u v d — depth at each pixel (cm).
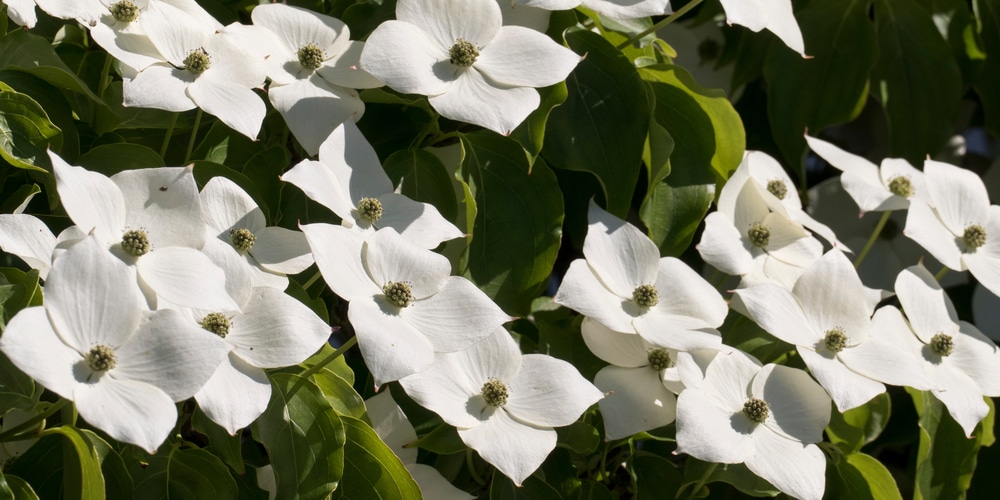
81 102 127
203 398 115
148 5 123
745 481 125
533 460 120
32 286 117
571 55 125
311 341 118
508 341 123
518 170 129
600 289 126
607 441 126
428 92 123
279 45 126
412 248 121
